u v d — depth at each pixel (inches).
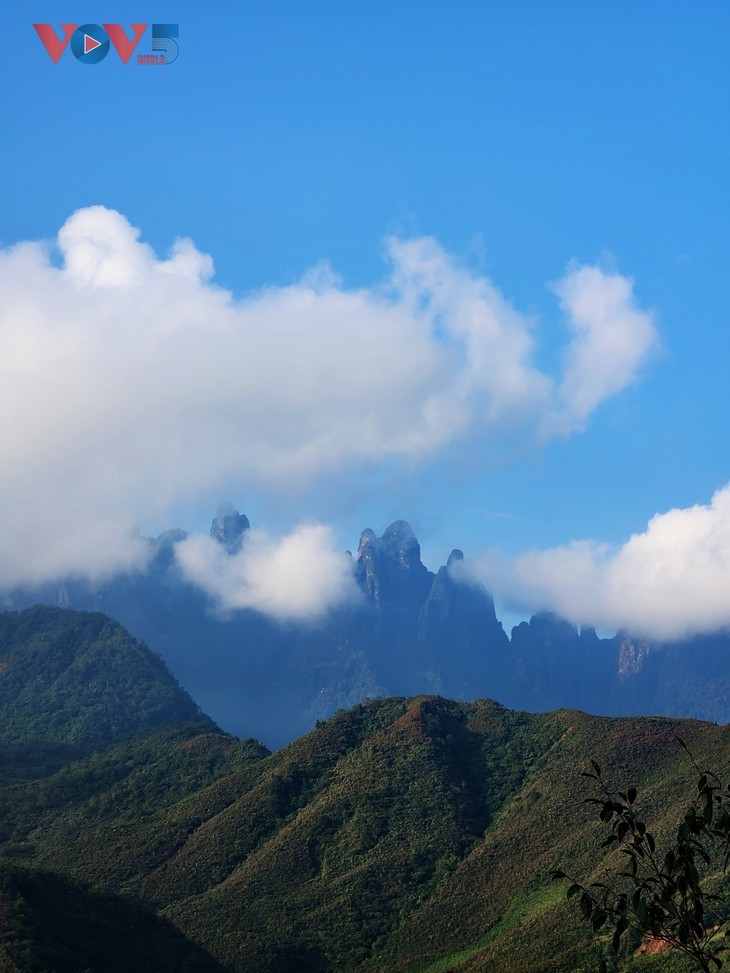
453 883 6471.5
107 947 5044.3
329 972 5944.9
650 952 4478.3
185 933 6284.5
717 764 6658.5
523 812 7130.9
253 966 5767.7
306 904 6545.3
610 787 7022.6
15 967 4407.0
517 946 5182.1
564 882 5915.4
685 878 877.8
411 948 5999.0
